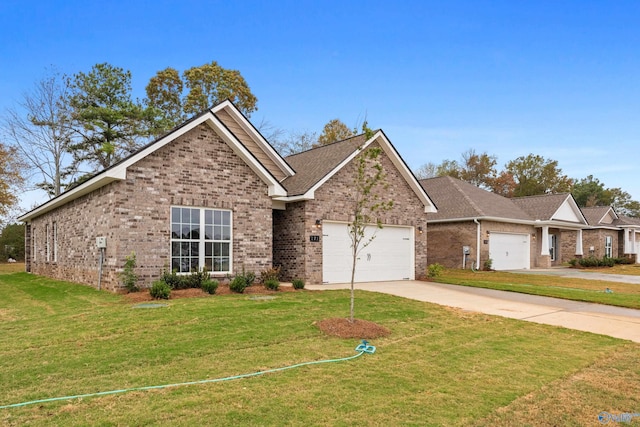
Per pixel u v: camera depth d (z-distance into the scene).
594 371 6.66
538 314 11.10
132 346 6.87
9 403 4.73
